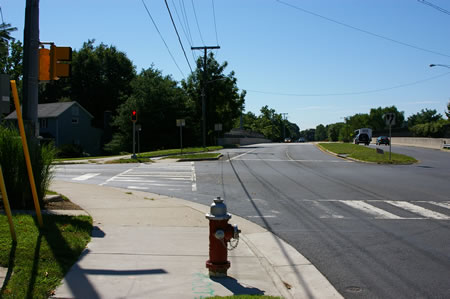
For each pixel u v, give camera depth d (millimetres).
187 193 12805
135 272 5391
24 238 6164
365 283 5430
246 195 12492
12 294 4422
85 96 69625
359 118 140375
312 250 6891
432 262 6281
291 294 5027
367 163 25109
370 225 8664
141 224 8102
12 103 57281
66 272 5262
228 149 47094
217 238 5230
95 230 7496
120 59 73000
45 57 8953
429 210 10266
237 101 67062
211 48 45438
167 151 36531
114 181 15672
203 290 4859
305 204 11039
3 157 8648
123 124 53094
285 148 49688
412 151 39875
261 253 6656
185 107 56938
